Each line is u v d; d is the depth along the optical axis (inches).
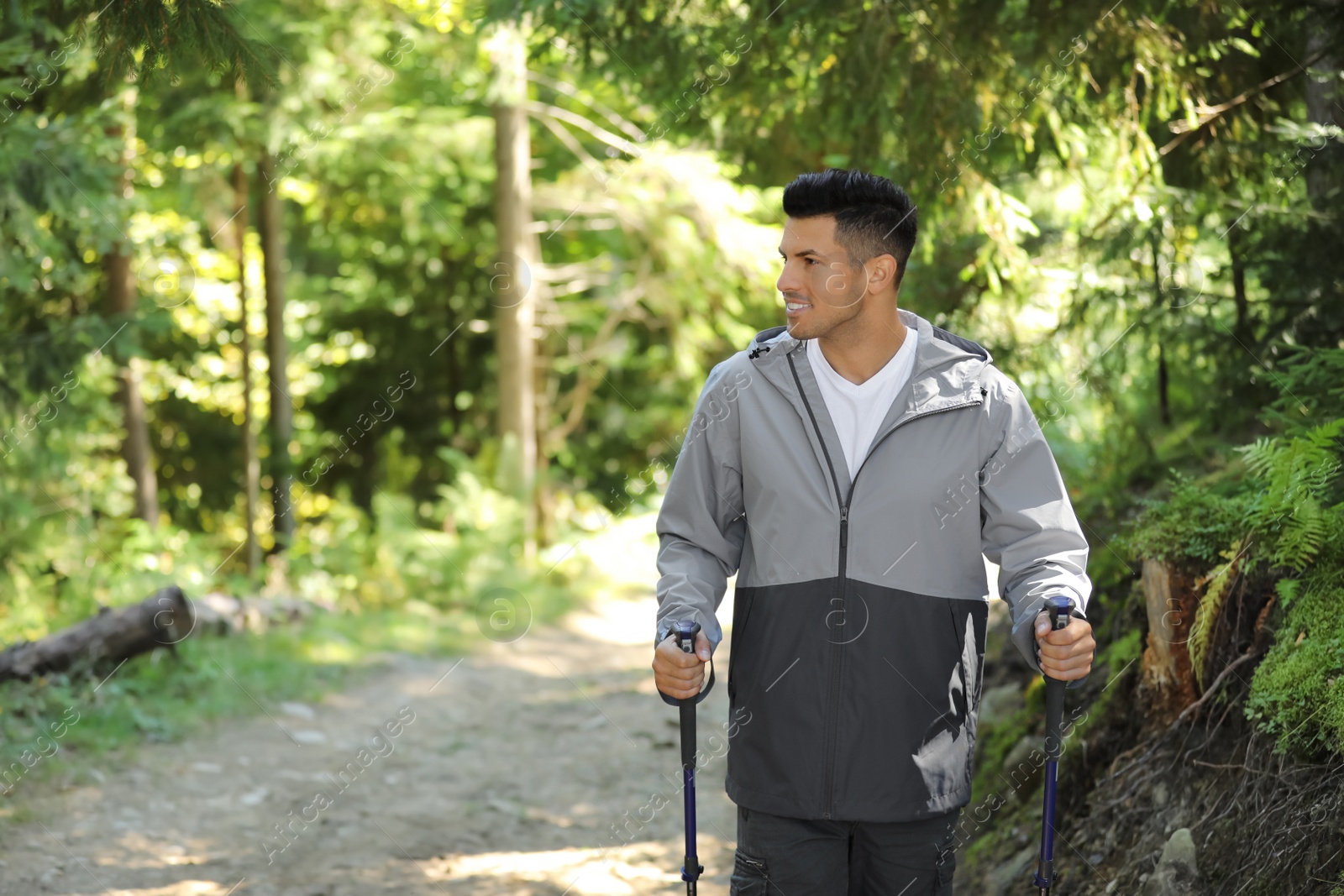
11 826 144.6
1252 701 90.6
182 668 228.7
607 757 192.4
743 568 81.1
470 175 433.1
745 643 79.7
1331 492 102.4
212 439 477.1
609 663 274.7
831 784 76.3
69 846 140.5
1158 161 148.9
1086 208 163.6
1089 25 139.4
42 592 292.2
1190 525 109.9
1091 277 157.2
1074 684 72.6
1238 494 118.7
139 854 140.8
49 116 252.7
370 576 366.0
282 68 293.7
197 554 350.9
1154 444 160.9
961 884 115.6
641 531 423.5
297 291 508.1
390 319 528.7
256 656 252.5
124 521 348.2
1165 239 150.6
